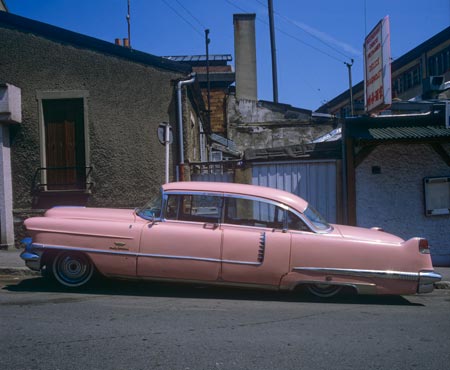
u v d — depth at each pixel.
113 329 4.87
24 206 10.34
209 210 6.51
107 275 6.48
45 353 4.14
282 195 6.60
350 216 9.67
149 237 6.37
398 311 6.07
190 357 4.12
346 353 4.32
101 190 10.38
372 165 9.77
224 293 6.83
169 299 6.34
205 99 22.58
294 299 6.56
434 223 9.76
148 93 10.58
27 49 10.37
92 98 10.39
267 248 6.25
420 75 32.16
